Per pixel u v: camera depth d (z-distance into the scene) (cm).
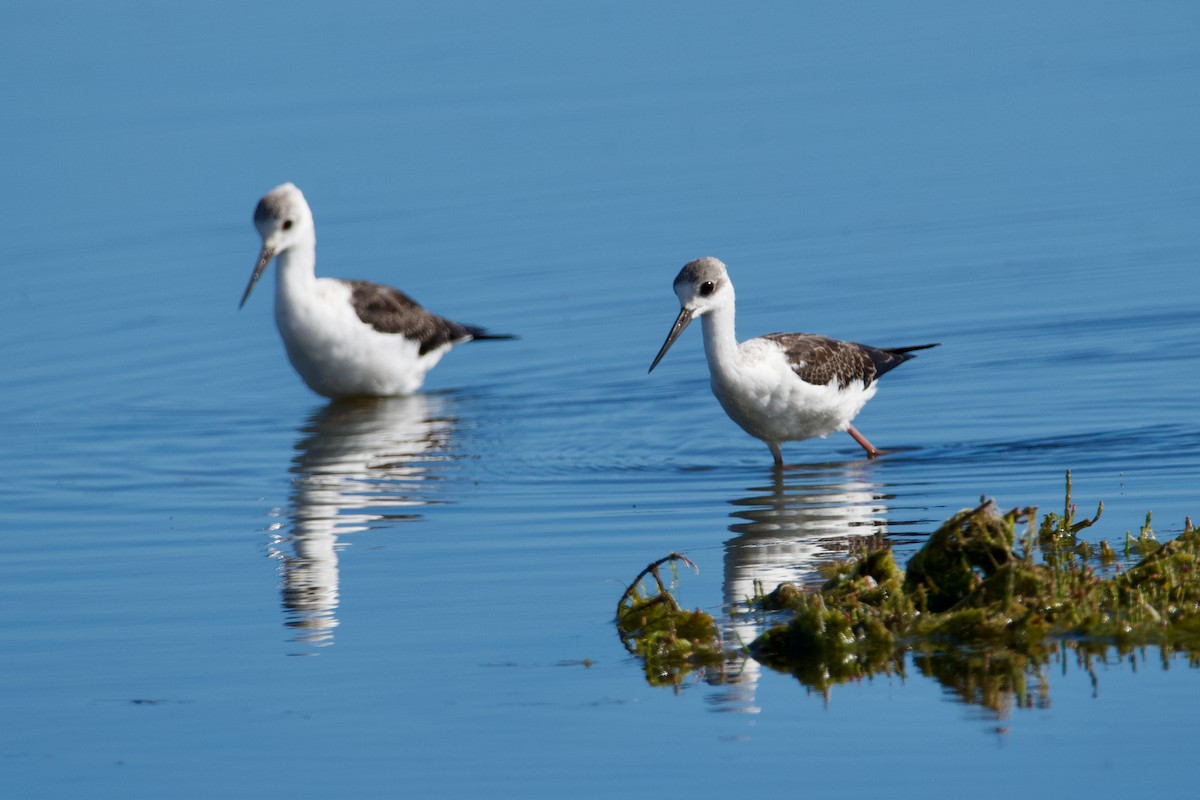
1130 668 965
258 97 3050
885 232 2308
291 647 1084
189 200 2566
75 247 2409
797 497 1402
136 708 991
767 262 2219
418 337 1903
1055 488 1372
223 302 2217
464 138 2798
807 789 848
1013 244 2222
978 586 1055
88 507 1470
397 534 1345
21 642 1115
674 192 2527
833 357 1510
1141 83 2959
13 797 879
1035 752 873
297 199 1844
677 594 1148
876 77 3088
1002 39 3341
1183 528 1220
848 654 1009
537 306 2136
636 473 1519
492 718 950
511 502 1432
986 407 1666
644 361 1938
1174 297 1970
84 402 1875
